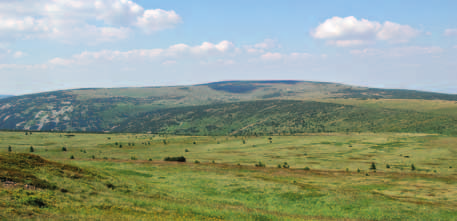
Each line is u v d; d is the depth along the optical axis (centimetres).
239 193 4153
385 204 3872
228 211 2769
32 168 2927
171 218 2161
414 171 8144
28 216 1620
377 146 14462
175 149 15238
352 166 9138
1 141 15412
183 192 3900
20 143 15125
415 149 13062
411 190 5209
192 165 6706
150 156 11431
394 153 12344
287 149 14775
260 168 7125
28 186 2342
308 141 17562
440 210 3712
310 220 2688
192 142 18762
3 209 1628
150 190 3609
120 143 17025
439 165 9300
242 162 9688
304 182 5409
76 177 3209
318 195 4231
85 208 2112
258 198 3953
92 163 5866
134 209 2362
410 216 3388
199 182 4703
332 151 13588
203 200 3472
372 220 3128
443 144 14025
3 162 2759
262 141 18600
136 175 4891
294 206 3666
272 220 2566
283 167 8031
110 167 5447
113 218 1862
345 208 3638
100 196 2719
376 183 5831
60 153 11381
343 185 5397
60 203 2125
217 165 7106
